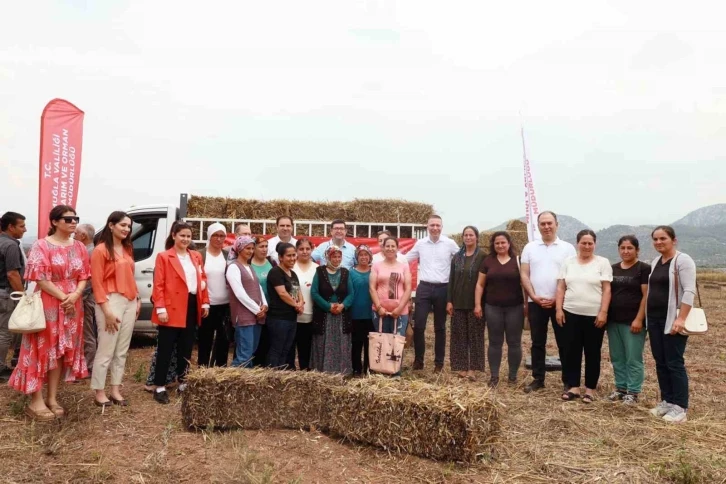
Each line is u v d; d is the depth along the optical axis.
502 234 6.46
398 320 6.33
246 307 5.50
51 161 7.50
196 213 8.81
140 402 5.41
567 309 5.93
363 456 4.21
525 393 6.15
